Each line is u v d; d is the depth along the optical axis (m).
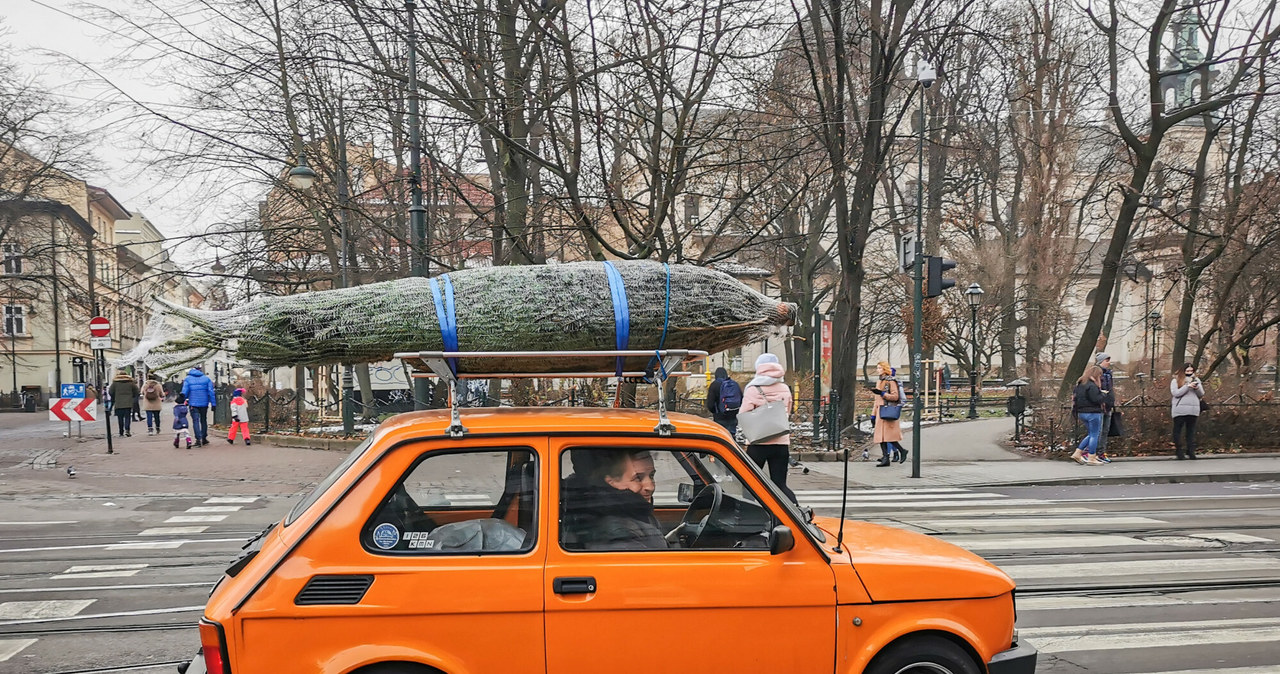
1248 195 18.88
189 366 3.78
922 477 13.36
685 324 3.72
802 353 30.19
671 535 3.25
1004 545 7.83
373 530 3.00
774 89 12.28
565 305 3.59
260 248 20.97
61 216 36.56
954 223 29.61
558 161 10.93
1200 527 8.81
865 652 3.23
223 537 8.48
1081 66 21.27
